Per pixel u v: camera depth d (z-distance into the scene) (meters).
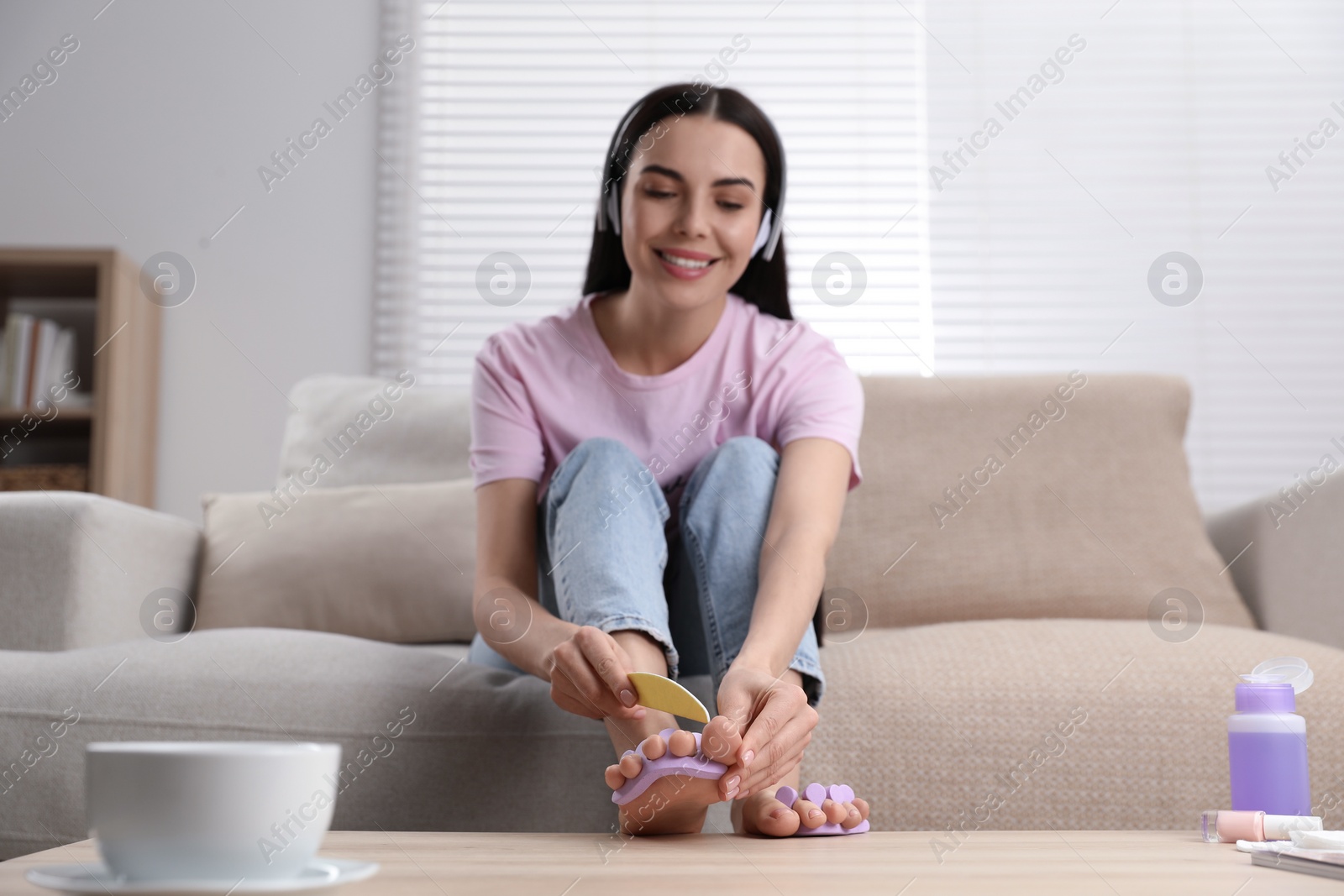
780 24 2.83
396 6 2.78
